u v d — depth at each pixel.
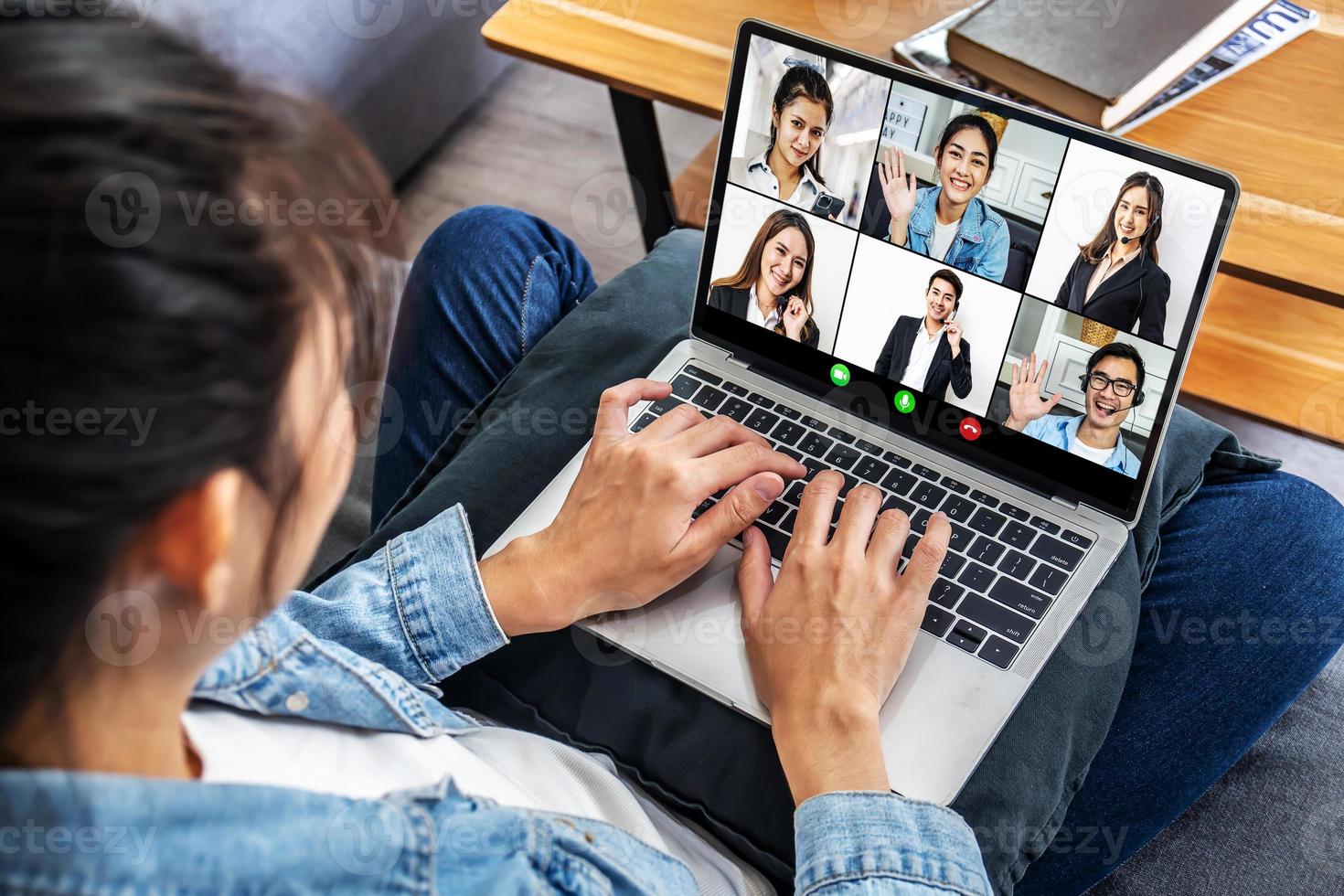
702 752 0.65
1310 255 0.89
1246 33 1.02
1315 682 0.83
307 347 0.26
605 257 1.57
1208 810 0.78
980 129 0.68
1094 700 0.66
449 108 1.66
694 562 0.64
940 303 0.73
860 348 0.77
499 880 0.39
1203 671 0.71
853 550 0.63
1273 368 1.15
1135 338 0.66
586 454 0.69
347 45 1.35
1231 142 0.96
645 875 0.47
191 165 0.22
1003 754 0.64
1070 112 0.98
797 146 0.74
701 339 0.83
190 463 0.23
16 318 0.20
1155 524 0.74
